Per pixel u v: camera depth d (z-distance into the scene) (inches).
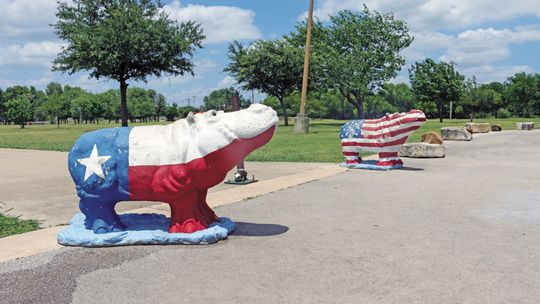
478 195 324.2
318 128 1534.2
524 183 375.2
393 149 470.9
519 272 172.1
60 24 1325.0
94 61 1275.8
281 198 321.7
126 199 220.7
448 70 2097.7
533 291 154.6
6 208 302.5
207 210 235.6
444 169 470.6
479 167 484.1
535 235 220.8
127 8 1331.2
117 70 1337.4
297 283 164.2
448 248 201.9
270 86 1815.9
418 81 2123.5
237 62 1813.5
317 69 1756.9
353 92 1862.7
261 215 269.9
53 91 5182.1
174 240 210.7
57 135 1374.3
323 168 485.4
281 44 1784.0
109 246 208.7
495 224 242.2
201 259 191.3
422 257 190.4
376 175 431.2
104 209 222.7
